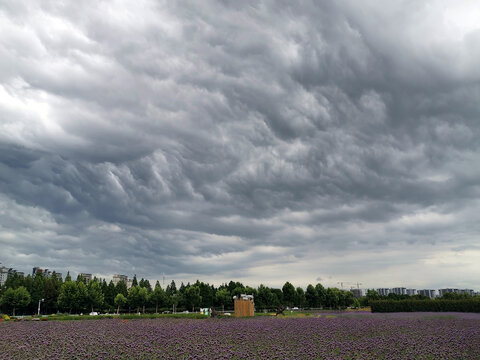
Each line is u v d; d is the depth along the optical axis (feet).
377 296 409.49
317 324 109.29
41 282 321.32
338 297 371.97
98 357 51.03
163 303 321.93
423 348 58.95
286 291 337.31
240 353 53.88
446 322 117.80
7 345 63.98
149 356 52.60
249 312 186.09
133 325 112.16
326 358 50.29
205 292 337.11
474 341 67.67
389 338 72.02
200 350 57.41
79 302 287.07
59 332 88.28
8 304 280.31
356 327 98.07
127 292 352.90
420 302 225.35
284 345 63.98
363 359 49.96
